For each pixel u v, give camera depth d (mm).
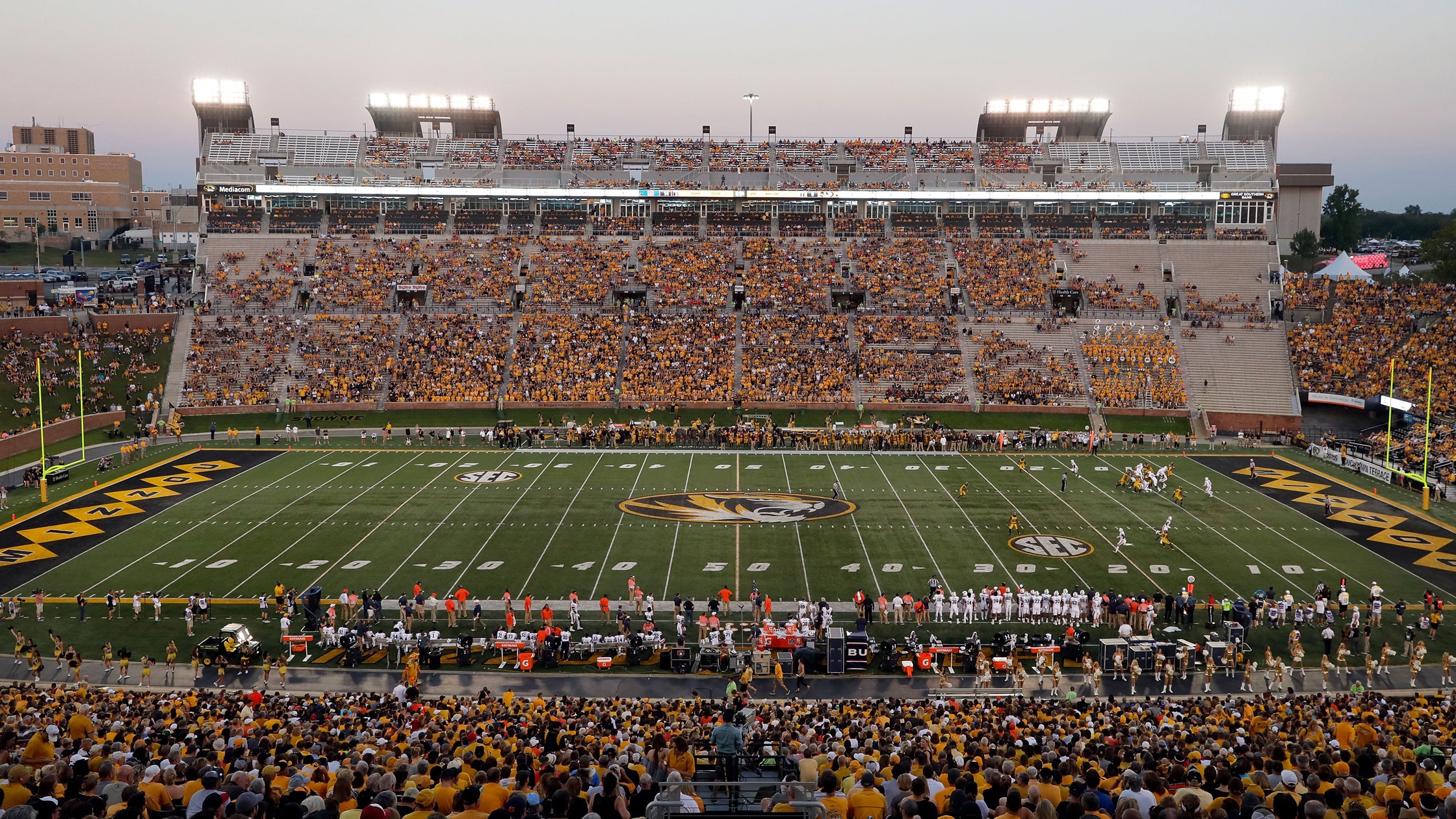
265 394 84938
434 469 68562
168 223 187625
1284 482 66625
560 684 36094
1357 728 22484
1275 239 105000
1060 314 96188
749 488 63719
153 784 13789
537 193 109000
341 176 113938
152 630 40156
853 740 22891
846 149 117500
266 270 99812
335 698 30656
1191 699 33781
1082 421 83375
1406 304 91312
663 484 64625
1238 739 22484
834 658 37250
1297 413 83312
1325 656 36906
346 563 48188
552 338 91688
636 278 100062
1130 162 116125
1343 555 50188
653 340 91812
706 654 37656
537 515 56812
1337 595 44375
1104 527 55000
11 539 51812
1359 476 68438
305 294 96938
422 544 51219
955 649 38031
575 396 85938
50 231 166125
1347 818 11117
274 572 46875
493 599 43844
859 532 53875
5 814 10461
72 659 35812
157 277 116062
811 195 109312
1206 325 93125
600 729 24828
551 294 97750
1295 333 91000
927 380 87812
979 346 91312
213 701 29750
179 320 92312
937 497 61781
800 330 93188
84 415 78188
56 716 26359
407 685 35188
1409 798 14117
